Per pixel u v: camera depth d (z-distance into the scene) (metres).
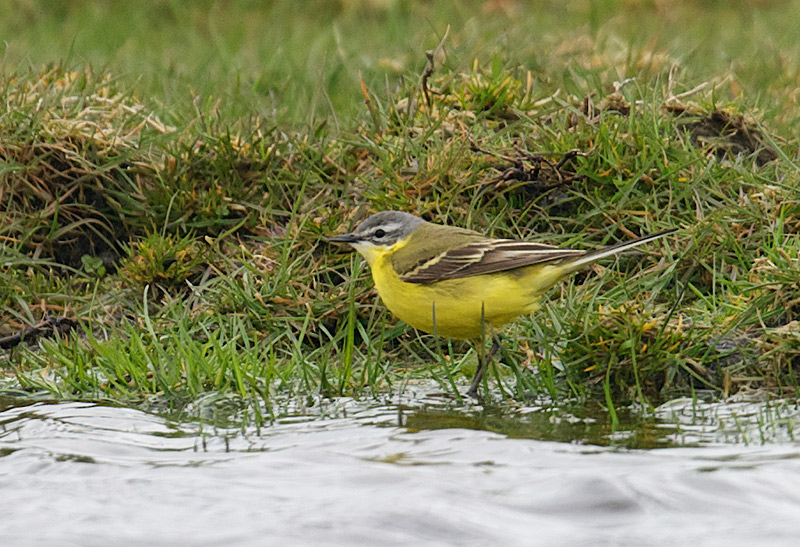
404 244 11.02
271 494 7.91
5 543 7.16
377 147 13.59
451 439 9.06
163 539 7.21
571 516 7.50
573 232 12.80
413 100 14.71
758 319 11.09
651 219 12.65
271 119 15.33
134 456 8.83
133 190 13.65
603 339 10.75
